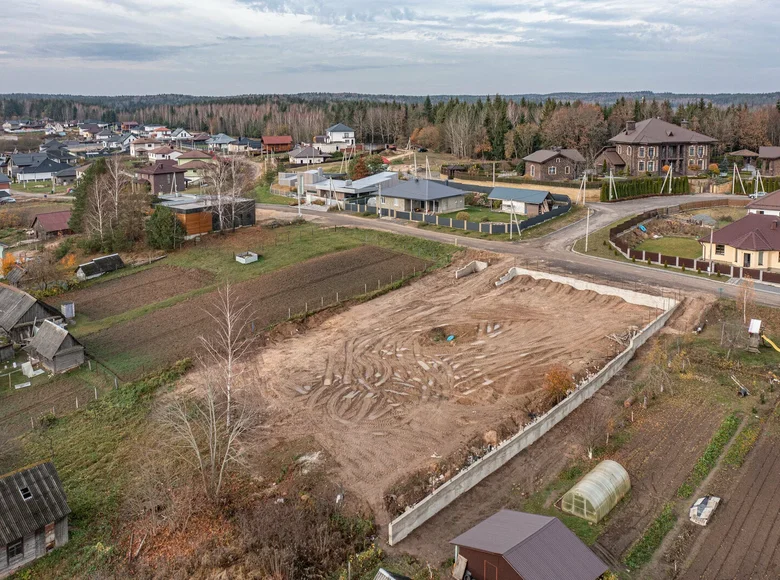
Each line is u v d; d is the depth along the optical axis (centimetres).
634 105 16338
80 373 4988
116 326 5850
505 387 4266
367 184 10612
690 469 3325
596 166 12156
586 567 2455
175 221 8194
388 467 3481
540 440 3691
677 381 4234
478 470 3322
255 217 9288
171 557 2950
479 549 2534
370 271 6881
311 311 5822
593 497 2973
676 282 5909
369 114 19925
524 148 14050
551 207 9300
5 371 5162
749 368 4331
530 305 5719
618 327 5084
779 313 5125
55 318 5891
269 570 2758
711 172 12088
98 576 2839
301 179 11212
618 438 3634
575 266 6481
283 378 4625
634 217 8362
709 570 2644
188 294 6519
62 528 3111
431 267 6888
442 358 4797
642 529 2914
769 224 6462
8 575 2927
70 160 19212
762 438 3566
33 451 3900
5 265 7575
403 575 2703
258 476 3512
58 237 9712
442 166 12888
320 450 3688
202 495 3347
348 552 2870
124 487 3491
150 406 4372
